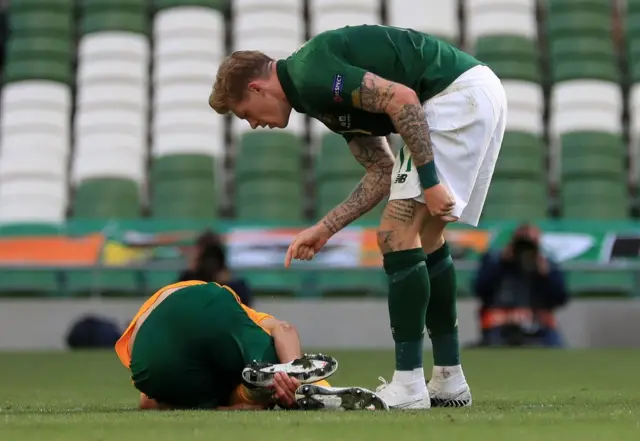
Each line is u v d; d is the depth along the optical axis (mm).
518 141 48812
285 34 53031
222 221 41656
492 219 47094
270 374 12641
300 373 12578
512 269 37594
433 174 12664
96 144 50031
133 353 13477
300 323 41656
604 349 38625
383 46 12961
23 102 51531
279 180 48406
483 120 13055
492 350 36312
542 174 48938
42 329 41219
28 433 9672
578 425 10219
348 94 12625
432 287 13828
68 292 41969
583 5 54031
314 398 12398
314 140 50969
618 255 41875
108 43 52406
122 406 14898
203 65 52062
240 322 13375
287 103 13117
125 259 41406
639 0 54719
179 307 13336
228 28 55344
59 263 41469
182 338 13242
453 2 53438
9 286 41562
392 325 13211
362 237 41812
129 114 51125
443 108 13008
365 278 42375
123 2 53562
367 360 31453
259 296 41781
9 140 50812
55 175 49375
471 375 24031
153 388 13406
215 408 13562
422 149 12594
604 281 42406
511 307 37656
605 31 53969
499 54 52219
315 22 52969
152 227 41500
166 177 48875
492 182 47969
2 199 48531
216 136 50688
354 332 41812
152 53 53875
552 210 49219
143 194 50281
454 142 12953
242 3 53438
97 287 41500
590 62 52938
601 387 19781
